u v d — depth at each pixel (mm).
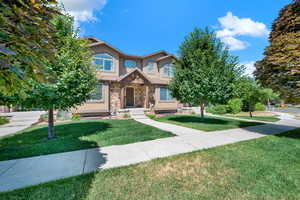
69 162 3635
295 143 5262
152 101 16219
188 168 3377
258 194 2467
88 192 2453
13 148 4586
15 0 1728
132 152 4383
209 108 18516
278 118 12625
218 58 9180
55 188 2531
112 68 14344
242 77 8922
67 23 5250
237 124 9336
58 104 5215
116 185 2676
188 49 9898
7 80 1803
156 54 17891
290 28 5871
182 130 7492
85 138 5805
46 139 5836
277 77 6074
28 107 4855
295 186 2682
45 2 2031
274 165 3527
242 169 3336
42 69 2096
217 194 2465
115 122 9891
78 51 5488
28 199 2248
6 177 2889
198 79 8711
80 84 5316
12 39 1710
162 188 2615
